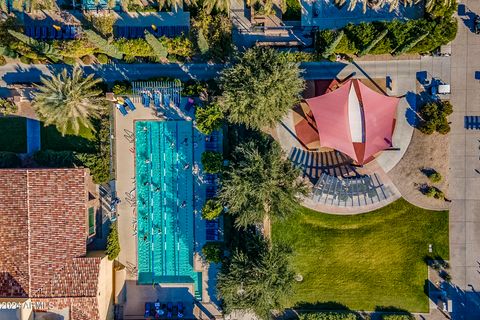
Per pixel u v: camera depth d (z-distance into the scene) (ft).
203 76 140.26
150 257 145.28
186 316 144.46
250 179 121.70
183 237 144.25
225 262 131.03
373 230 139.44
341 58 137.18
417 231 138.82
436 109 133.18
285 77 119.65
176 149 142.51
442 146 137.28
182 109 141.18
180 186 143.54
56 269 128.67
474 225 137.69
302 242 140.46
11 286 127.44
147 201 144.15
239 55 128.67
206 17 128.98
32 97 140.05
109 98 135.33
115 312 143.95
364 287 140.26
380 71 137.69
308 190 130.31
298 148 139.54
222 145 140.56
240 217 125.80
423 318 139.54
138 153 143.13
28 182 126.31
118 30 138.72
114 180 143.23
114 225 140.46
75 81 125.18
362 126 129.39
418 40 122.42
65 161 136.36
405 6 135.64
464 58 135.95
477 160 136.87
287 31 137.90
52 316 135.03
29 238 126.31
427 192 136.77
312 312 140.67
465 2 134.92
